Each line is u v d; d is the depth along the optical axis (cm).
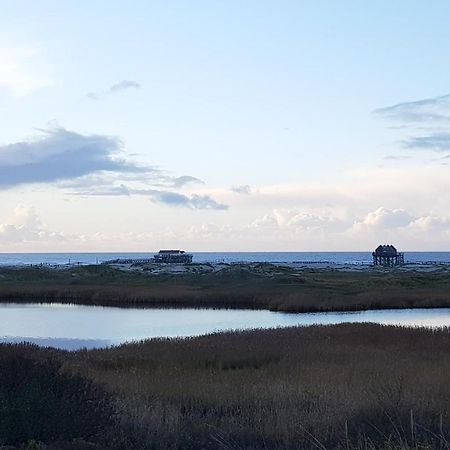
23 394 834
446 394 1226
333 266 16200
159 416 1000
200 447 869
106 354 2194
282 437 916
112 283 7906
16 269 9550
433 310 5288
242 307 5612
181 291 6519
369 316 4744
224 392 1350
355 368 1750
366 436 872
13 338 3416
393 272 11300
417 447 771
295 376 1628
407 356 2102
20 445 731
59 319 4509
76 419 814
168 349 2309
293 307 5325
